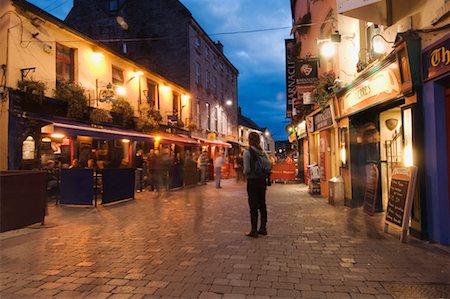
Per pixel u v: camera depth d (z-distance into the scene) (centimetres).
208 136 2880
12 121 1079
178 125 2219
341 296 365
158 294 374
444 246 543
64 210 949
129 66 1802
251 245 573
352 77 976
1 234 665
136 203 1091
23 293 380
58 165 1272
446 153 556
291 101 2030
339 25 1084
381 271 439
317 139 1565
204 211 928
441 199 552
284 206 1008
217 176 1644
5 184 656
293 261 485
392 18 679
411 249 534
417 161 588
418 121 589
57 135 1234
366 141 919
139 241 606
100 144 1564
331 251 532
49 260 498
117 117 1596
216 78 3334
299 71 1324
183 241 603
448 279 409
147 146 1945
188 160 1805
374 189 805
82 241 608
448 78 541
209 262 483
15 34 1115
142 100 1916
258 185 637
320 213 879
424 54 575
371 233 644
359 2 621
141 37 2647
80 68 1437
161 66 2611
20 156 1091
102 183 1033
